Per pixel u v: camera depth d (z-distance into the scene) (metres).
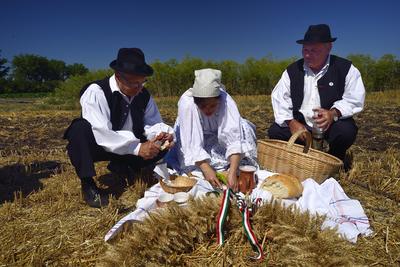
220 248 2.78
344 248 2.60
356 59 26.47
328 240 2.58
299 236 2.64
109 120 3.89
